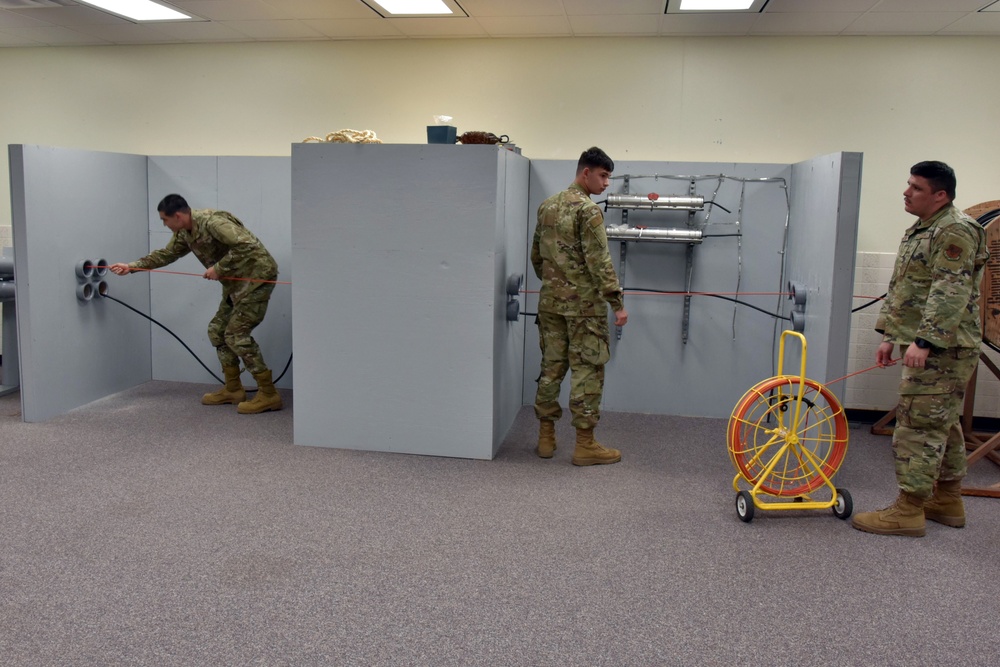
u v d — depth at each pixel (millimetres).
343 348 4043
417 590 2623
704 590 2656
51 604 2490
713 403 4969
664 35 4891
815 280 3973
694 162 4777
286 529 3092
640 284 4926
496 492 3537
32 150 4383
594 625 2424
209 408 4898
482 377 3938
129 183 5223
